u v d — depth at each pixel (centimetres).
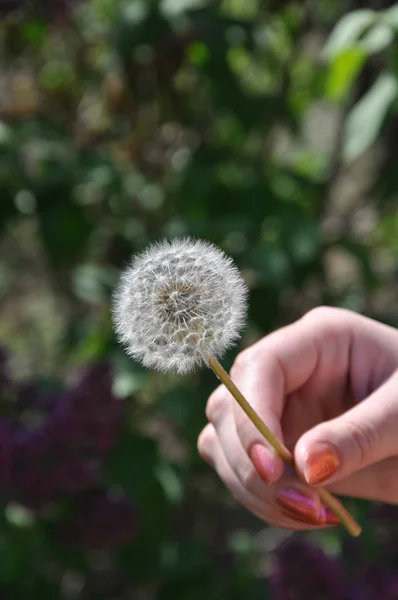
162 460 78
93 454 71
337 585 69
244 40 86
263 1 98
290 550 70
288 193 99
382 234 114
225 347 43
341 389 53
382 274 109
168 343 43
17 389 76
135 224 93
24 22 95
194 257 44
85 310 115
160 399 79
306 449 45
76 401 69
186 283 44
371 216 113
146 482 75
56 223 82
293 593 69
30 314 135
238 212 90
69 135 88
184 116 99
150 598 93
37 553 75
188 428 78
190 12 83
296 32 99
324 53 70
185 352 43
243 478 49
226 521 102
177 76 96
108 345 81
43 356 123
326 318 53
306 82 101
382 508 73
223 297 44
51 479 69
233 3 98
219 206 90
